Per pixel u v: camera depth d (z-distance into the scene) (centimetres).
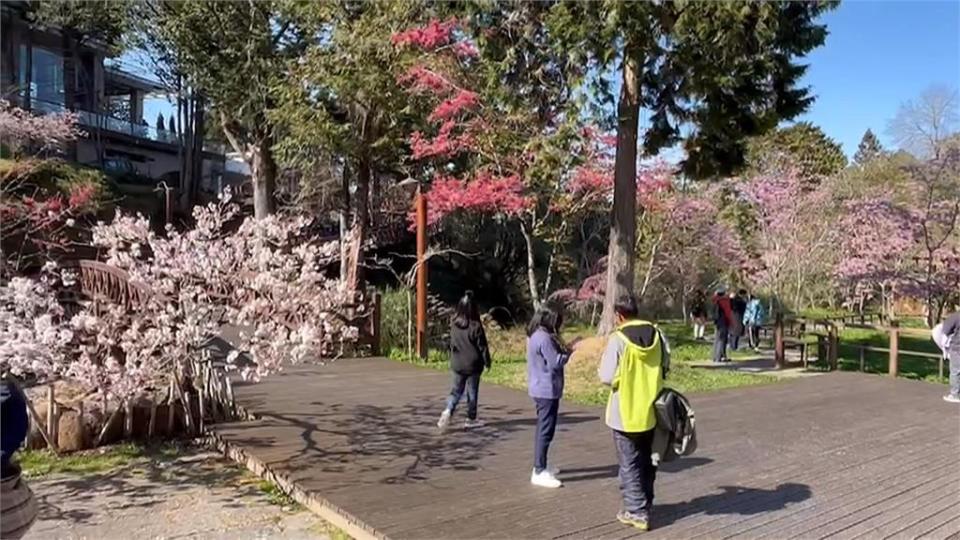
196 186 2323
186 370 642
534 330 475
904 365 1297
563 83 925
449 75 1174
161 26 1650
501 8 938
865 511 425
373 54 1221
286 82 1396
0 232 1191
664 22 805
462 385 632
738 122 941
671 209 1662
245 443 568
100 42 2330
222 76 1642
